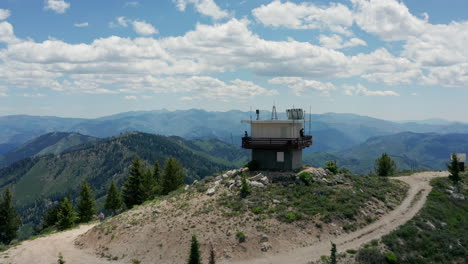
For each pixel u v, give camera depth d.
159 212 43.41
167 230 37.16
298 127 55.75
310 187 44.91
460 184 57.78
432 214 40.84
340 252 30.73
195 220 38.06
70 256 37.97
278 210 38.47
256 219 36.56
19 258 39.34
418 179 61.84
